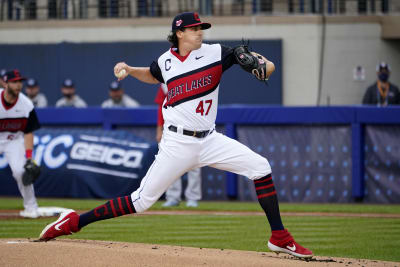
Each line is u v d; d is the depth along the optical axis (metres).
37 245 16.08
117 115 40.06
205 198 38.84
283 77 52.25
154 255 15.22
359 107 36.59
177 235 23.31
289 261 15.56
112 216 16.70
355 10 54.16
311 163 37.53
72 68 52.78
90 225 26.06
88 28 53.97
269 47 51.34
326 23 52.12
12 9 57.03
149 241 21.75
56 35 54.38
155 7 55.25
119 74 15.90
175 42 15.78
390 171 36.56
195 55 15.62
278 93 51.28
